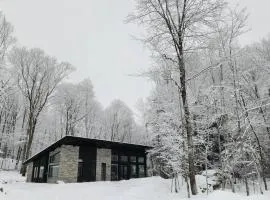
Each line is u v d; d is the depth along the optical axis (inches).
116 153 860.0
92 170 784.3
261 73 770.2
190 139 489.4
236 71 647.1
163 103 685.3
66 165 737.0
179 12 545.0
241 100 660.7
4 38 1115.9
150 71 539.8
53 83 1353.3
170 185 600.7
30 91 1307.8
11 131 1552.7
